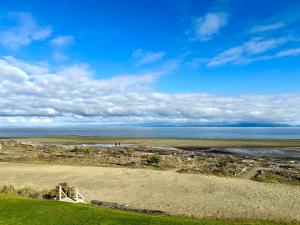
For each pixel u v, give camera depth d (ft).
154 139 481.46
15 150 272.51
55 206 60.54
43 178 146.82
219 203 105.29
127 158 224.94
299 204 104.63
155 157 205.57
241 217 90.17
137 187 129.08
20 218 53.78
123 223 52.01
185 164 201.46
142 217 56.18
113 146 352.49
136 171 167.53
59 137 548.31
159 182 138.82
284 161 229.45
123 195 115.96
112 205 90.12
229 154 279.08
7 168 176.76
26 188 110.11
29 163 198.80
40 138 518.37
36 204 61.57
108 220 53.31
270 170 178.19
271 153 290.56
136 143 405.18
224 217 90.02
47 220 52.90
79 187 128.57
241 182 139.64
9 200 64.23
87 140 463.83
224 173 168.04
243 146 357.41
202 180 143.33
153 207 100.17
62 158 221.05
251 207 100.78
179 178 148.15
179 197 113.09
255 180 149.79
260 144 380.37
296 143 393.29
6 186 109.40
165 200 108.99
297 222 86.38
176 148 335.26
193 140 453.17
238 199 110.63
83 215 55.62
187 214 92.53
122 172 164.35
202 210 97.14
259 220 86.63
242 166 193.77
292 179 151.23
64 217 54.39
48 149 285.02
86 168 176.96
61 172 163.53
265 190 124.16
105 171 167.12
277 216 91.76
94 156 234.17
